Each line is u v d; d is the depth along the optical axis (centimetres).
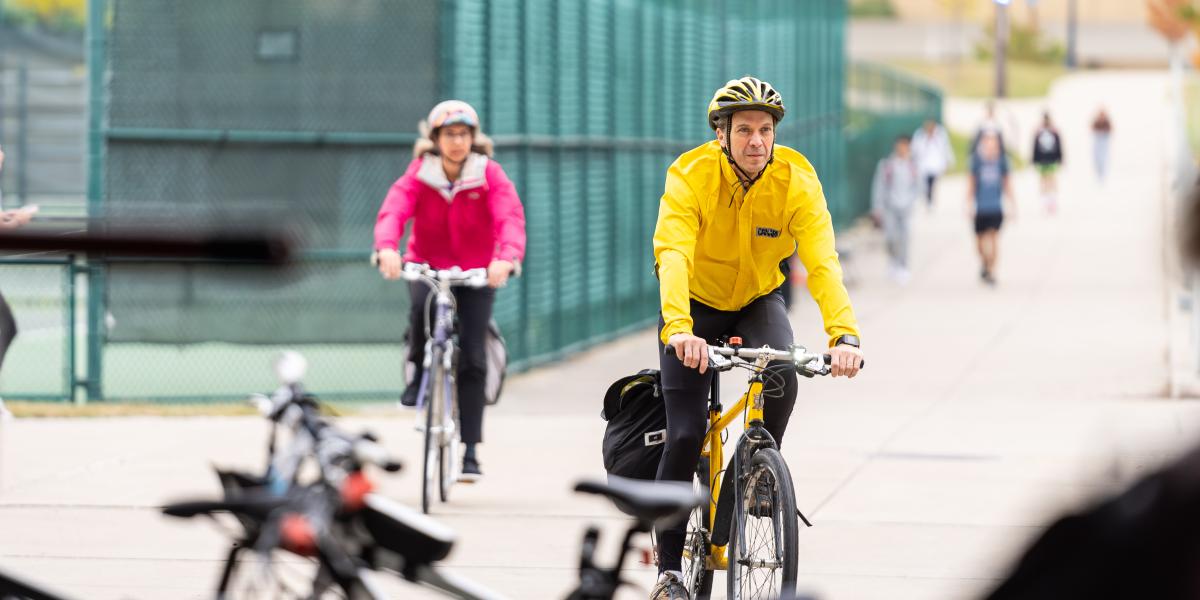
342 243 3853
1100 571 453
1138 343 4597
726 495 1625
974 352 4453
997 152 6369
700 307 1736
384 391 3719
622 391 1705
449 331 2469
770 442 1564
